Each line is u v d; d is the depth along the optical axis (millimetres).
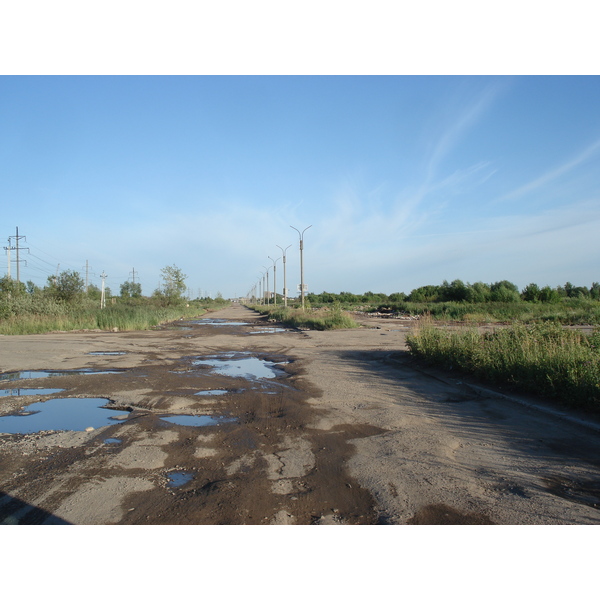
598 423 6695
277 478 4902
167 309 50438
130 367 13562
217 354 16812
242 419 7559
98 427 7199
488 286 67188
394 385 10320
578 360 8391
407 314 49406
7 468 5301
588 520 3912
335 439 6387
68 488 4660
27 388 10227
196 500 4332
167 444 6180
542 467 5164
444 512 4070
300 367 13266
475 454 5641
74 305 36281
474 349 10922
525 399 8336
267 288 95250
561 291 67875
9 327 27781
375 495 4438
